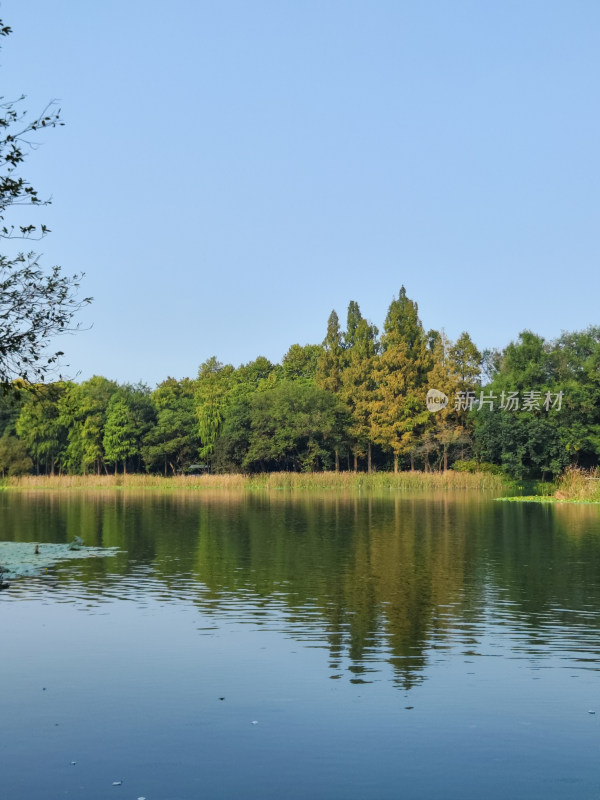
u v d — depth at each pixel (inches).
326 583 772.6
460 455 3250.5
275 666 485.4
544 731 381.1
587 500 2180.1
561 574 829.2
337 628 582.2
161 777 332.8
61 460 3836.1
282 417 3385.8
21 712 406.9
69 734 378.3
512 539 1159.6
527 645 534.6
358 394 3486.7
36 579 795.4
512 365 2915.8
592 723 391.5
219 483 2970.0
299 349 4197.8
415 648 526.6
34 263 439.8
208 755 354.6
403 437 3319.4
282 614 630.5
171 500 2191.2
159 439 3671.3
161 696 430.3
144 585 761.0
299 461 3462.1
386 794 317.7
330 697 428.1
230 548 1046.4
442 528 1330.0
